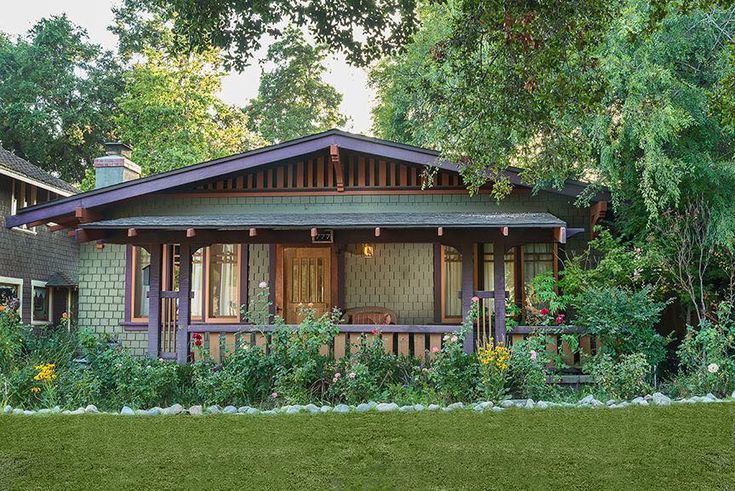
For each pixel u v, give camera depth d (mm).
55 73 31703
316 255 12336
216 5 8672
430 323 11852
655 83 9094
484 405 6512
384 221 9141
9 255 16203
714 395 7277
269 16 8953
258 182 11703
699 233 9688
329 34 9180
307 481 4637
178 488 4543
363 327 8914
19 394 7301
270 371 7945
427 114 9102
